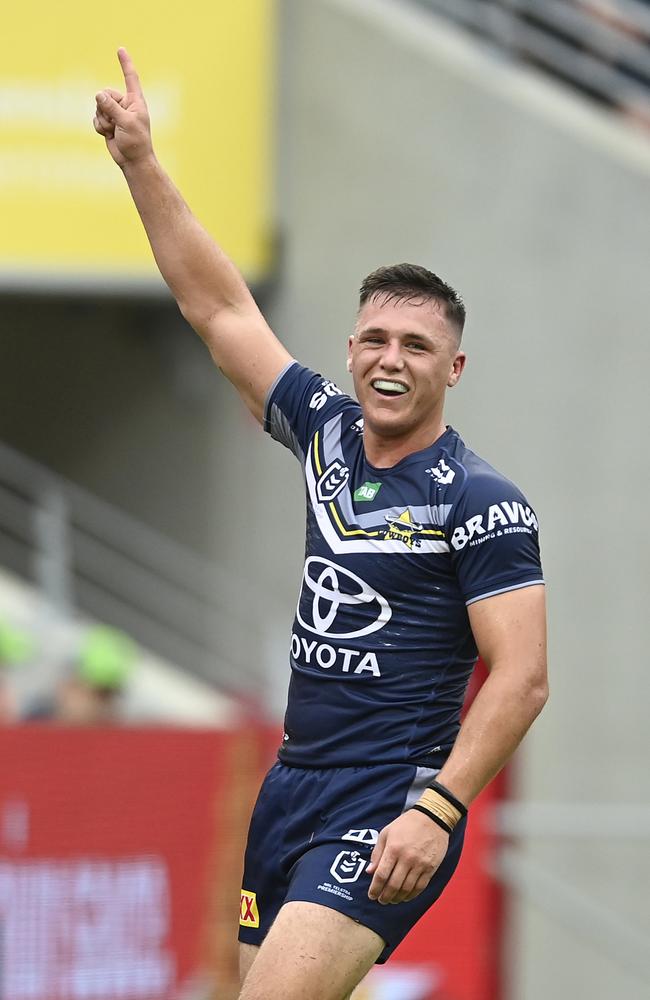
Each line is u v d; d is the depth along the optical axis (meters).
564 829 22.27
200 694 28.36
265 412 12.41
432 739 11.27
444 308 11.30
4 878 19.42
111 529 37.31
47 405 39.50
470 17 33.12
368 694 11.24
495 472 11.27
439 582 11.18
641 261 29.27
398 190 32.50
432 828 10.49
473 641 11.42
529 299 30.86
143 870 19.81
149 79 32.12
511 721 10.63
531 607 10.87
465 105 31.69
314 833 11.29
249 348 12.45
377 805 11.10
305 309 33.69
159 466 37.12
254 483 34.53
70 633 27.33
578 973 29.08
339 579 11.32
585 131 30.03
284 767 11.66
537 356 30.77
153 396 37.09
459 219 31.83
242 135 33.19
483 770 10.62
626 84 32.03
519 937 28.50
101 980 19.56
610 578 29.84
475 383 31.91
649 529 29.30
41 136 31.33
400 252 32.50
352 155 33.06
